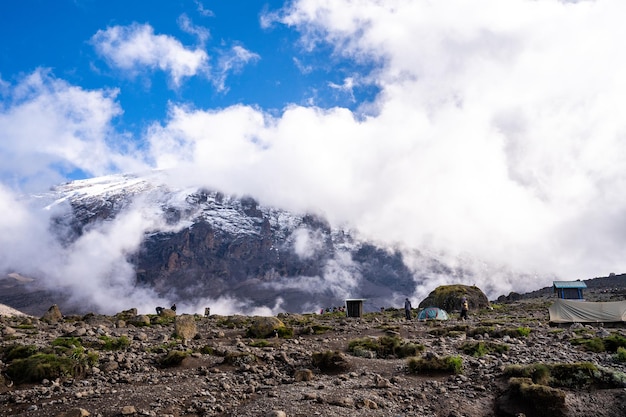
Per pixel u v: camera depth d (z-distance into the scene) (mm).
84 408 14906
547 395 15398
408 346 23578
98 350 23641
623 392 16062
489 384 17703
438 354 22859
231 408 15320
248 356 21453
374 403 15648
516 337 28922
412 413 15328
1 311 55875
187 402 15758
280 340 29094
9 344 24031
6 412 14844
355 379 18875
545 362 20734
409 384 18094
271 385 18000
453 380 18391
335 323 45500
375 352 24141
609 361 20766
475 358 21609
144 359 21859
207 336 31531
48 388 16953
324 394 16484
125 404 15305
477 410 15750
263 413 14602
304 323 46625
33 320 44562
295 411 14773
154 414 14547
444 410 15656
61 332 31359
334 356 20672
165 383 18016
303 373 18891
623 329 33531
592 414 15188
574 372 17109
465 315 50188
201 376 19156
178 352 21438
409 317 54500
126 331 33656
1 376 17578
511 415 15383
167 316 53438
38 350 21156
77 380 18344
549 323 39438
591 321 37188
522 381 16359
